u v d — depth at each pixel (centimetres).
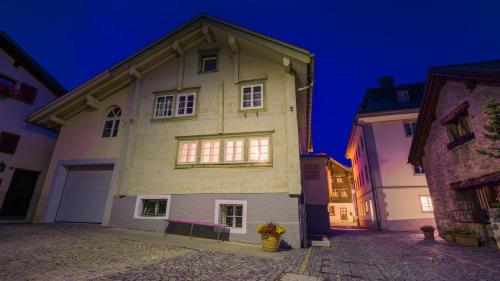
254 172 1006
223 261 595
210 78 1225
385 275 524
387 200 1770
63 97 1286
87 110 1370
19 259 509
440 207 1166
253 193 979
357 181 2806
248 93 1152
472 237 903
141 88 1309
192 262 563
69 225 1089
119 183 1145
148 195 1086
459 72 952
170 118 1195
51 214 1205
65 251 598
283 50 1044
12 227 958
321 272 543
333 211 3675
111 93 1359
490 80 816
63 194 1257
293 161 969
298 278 488
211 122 1141
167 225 1023
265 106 1096
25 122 1415
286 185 962
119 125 1274
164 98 1263
